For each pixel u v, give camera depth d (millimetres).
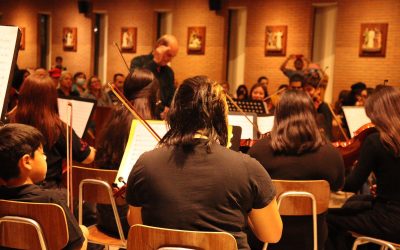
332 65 8820
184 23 10461
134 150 2418
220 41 9922
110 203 2727
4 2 13797
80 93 8047
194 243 1680
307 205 2598
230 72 10062
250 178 1748
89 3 11992
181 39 10523
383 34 8070
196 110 1771
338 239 2953
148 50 11055
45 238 1982
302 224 2656
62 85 7305
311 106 2693
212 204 1716
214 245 1667
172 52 4641
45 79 2902
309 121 2662
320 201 2623
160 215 1737
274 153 2691
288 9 9102
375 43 8164
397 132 2689
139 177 1788
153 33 10953
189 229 1713
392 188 2730
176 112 1794
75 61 12383
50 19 12953
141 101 2879
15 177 2000
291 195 2549
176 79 10594
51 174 2971
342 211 2947
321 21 8906
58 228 1963
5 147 1952
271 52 9312
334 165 2676
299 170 2641
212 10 9992
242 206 1754
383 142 2715
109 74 11789
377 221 2758
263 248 2521
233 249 1659
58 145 2959
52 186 2965
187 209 1712
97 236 2779
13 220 1965
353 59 8438
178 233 1686
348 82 8516
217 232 1659
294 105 2670
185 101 1784
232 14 9961
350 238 3131
